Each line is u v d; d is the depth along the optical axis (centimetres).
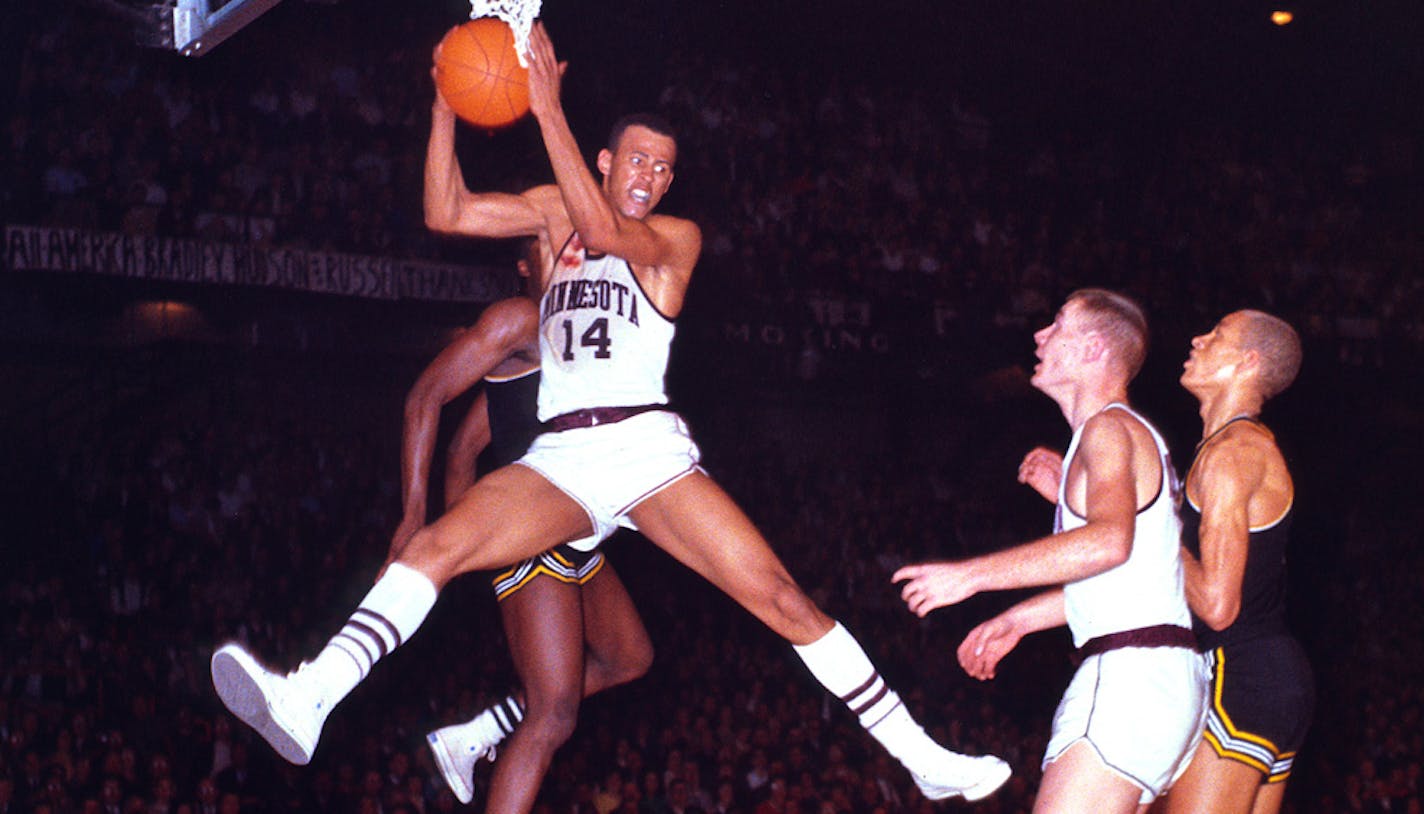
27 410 1410
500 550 341
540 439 358
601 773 1126
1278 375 371
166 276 1430
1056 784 320
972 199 1972
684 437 361
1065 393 348
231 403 1511
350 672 313
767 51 1966
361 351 1563
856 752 1208
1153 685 318
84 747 966
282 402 1541
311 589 1323
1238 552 338
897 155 1953
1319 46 2114
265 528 1373
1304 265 2058
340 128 1611
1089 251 1972
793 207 1827
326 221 1533
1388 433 1955
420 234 1606
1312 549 1875
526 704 417
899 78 2039
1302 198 2120
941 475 1850
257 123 1562
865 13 1973
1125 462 316
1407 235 2134
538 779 411
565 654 413
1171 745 318
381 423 1595
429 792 1043
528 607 413
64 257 1384
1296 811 1308
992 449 1884
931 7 1988
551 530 347
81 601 1224
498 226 369
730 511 353
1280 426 1906
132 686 1095
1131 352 343
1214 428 374
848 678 358
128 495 1362
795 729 1213
